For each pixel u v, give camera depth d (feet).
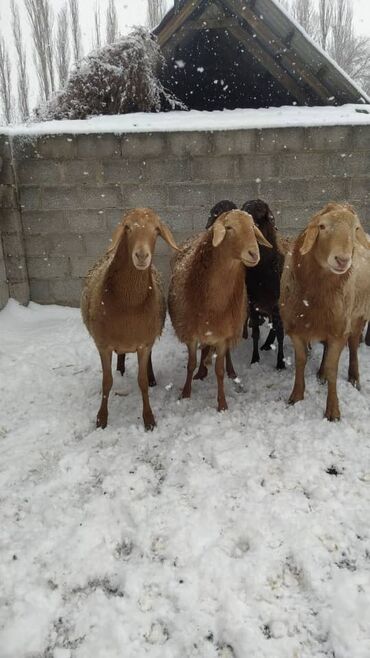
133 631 3.95
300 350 7.12
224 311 6.84
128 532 4.93
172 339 10.20
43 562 4.59
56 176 11.05
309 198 11.19
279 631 3.91
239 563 4.46
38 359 9.12
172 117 13.37
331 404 6.84
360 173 10.96
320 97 14.92
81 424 7.07
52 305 11.92
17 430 6.89
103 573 4.50
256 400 7.56
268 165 10.98
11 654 3.82
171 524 4.94
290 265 6.93
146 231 5.63
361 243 6.33
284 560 4.53
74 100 14.87
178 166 11.02
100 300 6.37
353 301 6.81
